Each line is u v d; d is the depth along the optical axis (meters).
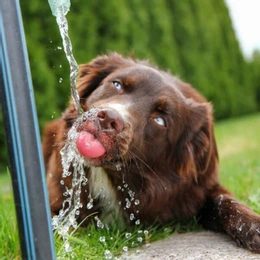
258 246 0.76
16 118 0.51
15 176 0.51
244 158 2.27
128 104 0.83
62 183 0.90
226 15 4.40
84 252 0.74
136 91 0.86
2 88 0.51
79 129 0.74
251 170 1.65
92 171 0.87
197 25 3.90
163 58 3.31
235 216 0.82
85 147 0.72
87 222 0.90
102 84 0.90
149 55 3.00
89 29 2.62
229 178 1.35
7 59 0.51
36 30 2.39
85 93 0.93
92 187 0.89
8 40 0.51
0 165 2.47
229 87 4.30
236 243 0.79
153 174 0.89
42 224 0.52
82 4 2.62
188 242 0.81
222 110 4.22
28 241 0.52
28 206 0.51
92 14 2.66
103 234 0.83
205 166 0.92
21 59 0.51
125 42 2.84
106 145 0.73
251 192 1.16
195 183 0.92
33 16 2.40
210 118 0.94
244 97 4.65
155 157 0.88
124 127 0.75
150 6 3.26
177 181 0.90
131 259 0.74
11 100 0.51
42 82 2.38
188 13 3.77
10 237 0.72
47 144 1.00
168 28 3.37
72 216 0.85
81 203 0.90
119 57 0.96
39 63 2.38
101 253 0.76
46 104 2.38
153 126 0.86
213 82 4.04
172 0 3.69
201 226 0.91
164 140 0.88
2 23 0.50
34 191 0.51
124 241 0.81
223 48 4.24
